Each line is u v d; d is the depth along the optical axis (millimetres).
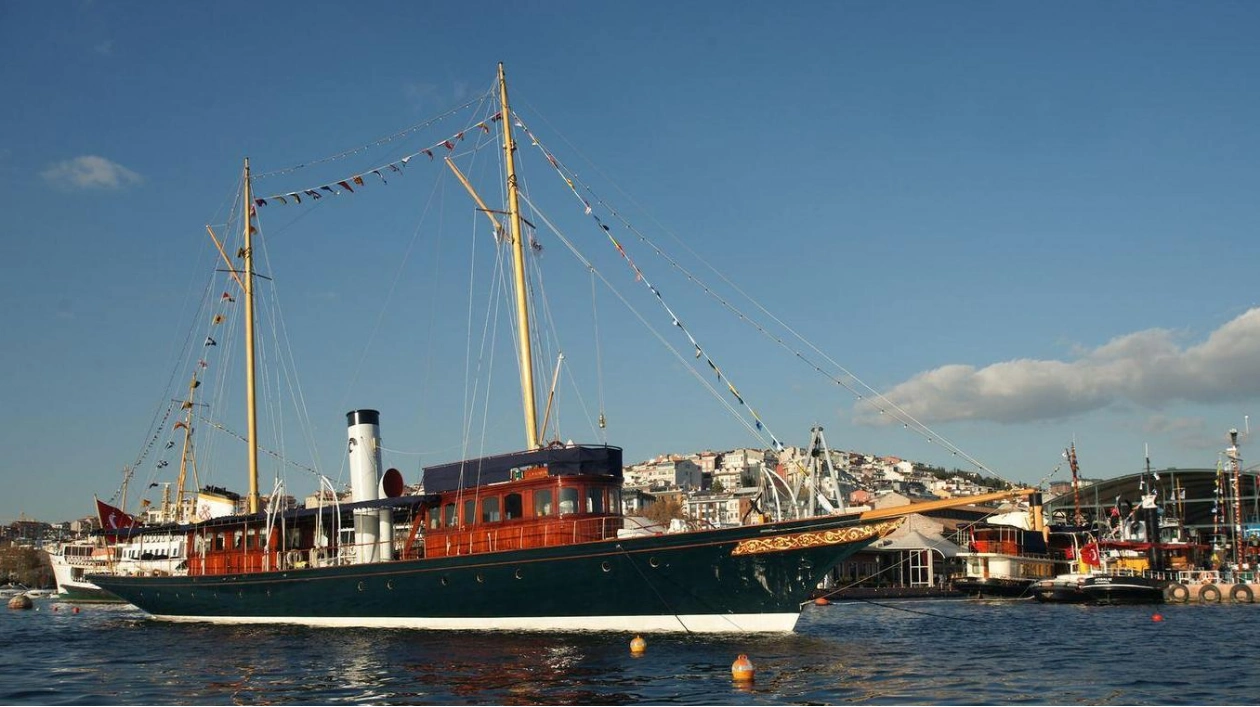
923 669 28375
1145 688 25203
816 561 33625
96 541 97188
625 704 22516
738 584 34344
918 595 98125
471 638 35625
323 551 47656
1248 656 32969
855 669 28016
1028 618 55938
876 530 33281
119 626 49250
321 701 23922
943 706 22203
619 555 34969
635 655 30203
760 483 53188
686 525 41719
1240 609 69875
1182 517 125375
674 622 35188
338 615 42625
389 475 44406
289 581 44594
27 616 66438
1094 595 80125
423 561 39031
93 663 33000
